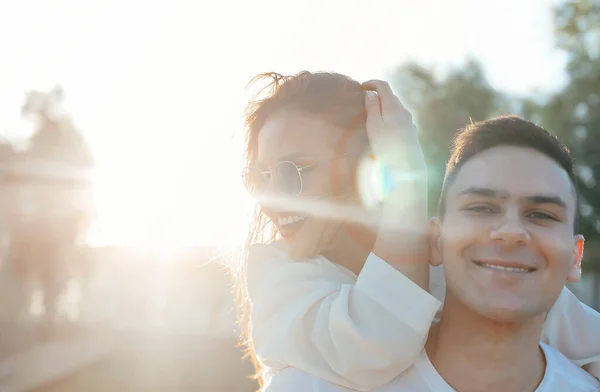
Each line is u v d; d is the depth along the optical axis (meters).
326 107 1.75
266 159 1.76
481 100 23.61
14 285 7.64
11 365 5.77
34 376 5.58
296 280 1.62
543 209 1.40
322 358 1.49
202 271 7.95
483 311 1.38
